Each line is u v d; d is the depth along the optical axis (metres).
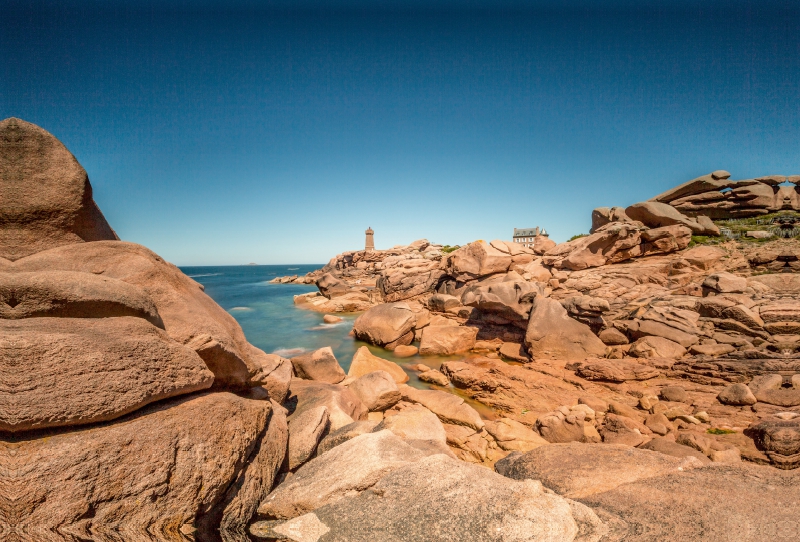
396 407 12.98
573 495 5.34
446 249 69.62
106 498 3.61
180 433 4.40
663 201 39.56
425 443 7.52
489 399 14.85
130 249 6.09
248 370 6.80
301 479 5.62
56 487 3.32
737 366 14.17
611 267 26.39
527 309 22.50
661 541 4.07
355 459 5.65
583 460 6.43
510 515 4.15
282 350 24.97
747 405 11.95
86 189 5.74
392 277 40.88
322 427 7.91
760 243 26.59
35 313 4.14
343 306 42.06
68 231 5.62
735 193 36.09
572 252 28.44
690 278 23.64
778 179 36.53
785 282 20.05
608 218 36.34
